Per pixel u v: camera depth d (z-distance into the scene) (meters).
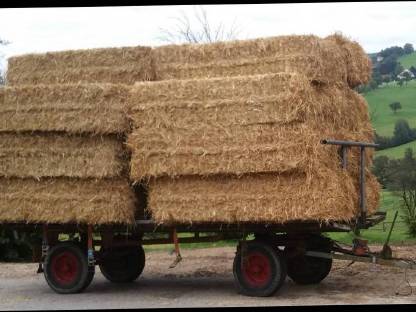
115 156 9.61
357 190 9.80
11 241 16.11
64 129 9.65
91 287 11.03
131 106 9.50
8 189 10.10
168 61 10.36
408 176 19.38
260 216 8.88
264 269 9.34
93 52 10.62
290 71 9.22
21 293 10.62
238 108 9.00
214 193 9.12
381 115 46.12
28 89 9.91
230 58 9.93
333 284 10.48
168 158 9.22
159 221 9.38
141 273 12.62
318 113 9.07
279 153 8.75
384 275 11.40
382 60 63.16
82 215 9.73
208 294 9.83
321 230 9.34
